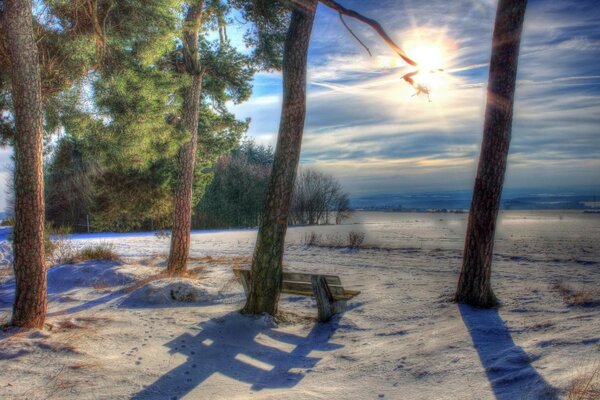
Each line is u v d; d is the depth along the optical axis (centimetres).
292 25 712
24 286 600
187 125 1212
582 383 343
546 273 1061
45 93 827
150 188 1738
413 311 709
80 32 839
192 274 1161
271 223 718
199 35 1315
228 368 505
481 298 701
